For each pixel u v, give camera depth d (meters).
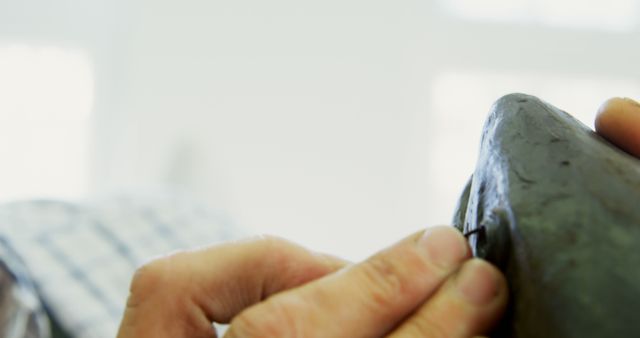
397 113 1.69
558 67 1.78
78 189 1.70
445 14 1.72
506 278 0.31
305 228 1.69
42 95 1.68
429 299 0.34
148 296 0.44
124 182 1.67
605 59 1.79
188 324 0.45
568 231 0.28
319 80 1.67
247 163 1.67
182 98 1.66
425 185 1.72
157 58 1.65
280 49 1.66
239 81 1.66
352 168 1.68
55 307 0.81
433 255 0.34
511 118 0.34
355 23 1.67
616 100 0.36
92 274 0.85
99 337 0.79
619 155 0.32
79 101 1.69
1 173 1.68
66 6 1.67
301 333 0.34
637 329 0.26
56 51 1.67
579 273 0.27
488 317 0.32
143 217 0.97
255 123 1.66
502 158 0.33
